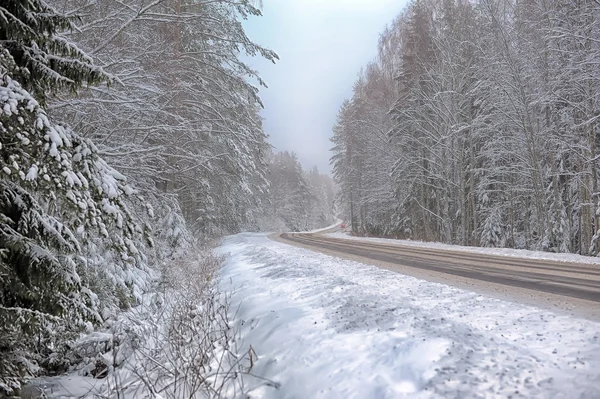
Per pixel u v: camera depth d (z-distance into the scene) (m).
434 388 2.85
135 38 10.65
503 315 4.78
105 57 8.98
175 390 3.71
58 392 4.68
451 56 23.61
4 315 3.94
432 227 30.31
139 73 10.21
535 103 17.89
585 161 17.03
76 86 4.53
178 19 9.63
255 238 30.33
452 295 6.11
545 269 10.26
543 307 5.46
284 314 5.37
